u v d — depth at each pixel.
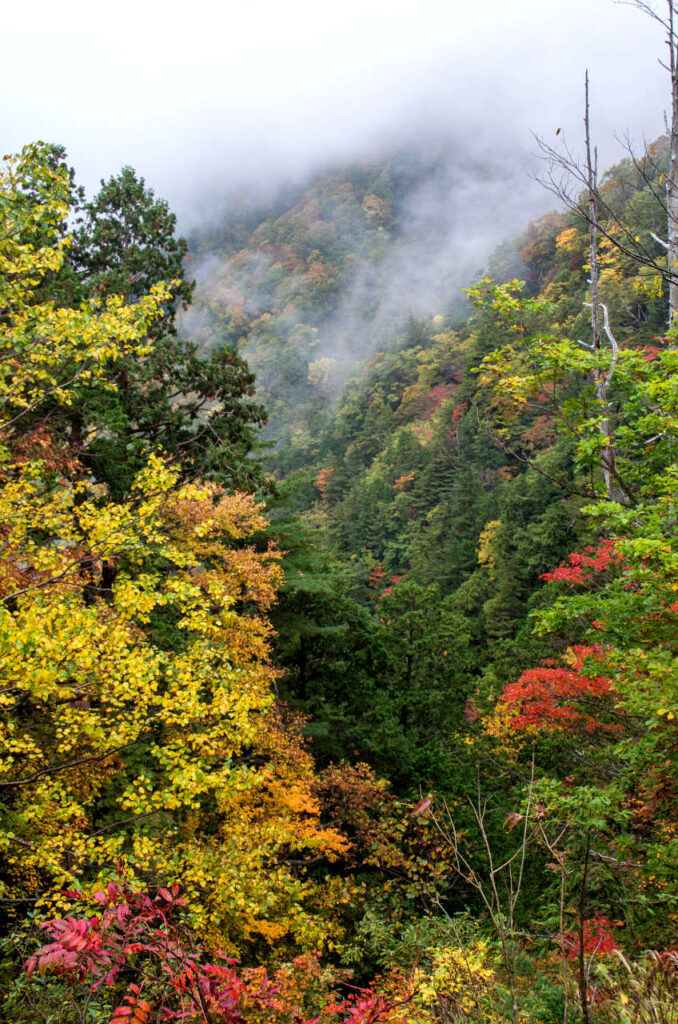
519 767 18.14
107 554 6.86
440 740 20.92
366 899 13.12
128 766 9.66
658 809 7.74
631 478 8.12
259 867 8.12
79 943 2.36
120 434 13.31
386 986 7.00
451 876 13.44
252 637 12.86
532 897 12.95
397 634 22.17
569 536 38.22
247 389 17.08
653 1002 4.21
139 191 17.16
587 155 7.11
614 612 7.22
